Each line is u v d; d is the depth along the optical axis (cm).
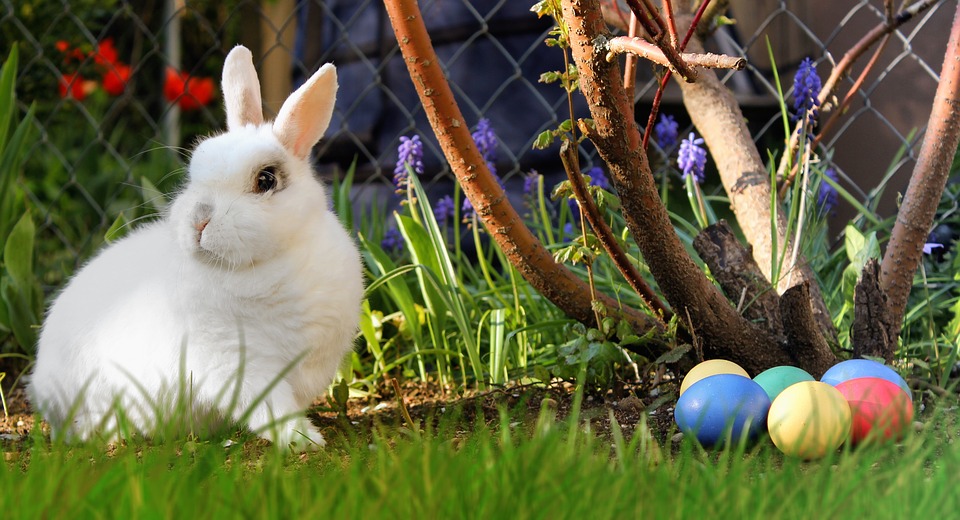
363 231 197
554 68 238
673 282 153
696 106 174
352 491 127
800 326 154
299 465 141
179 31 323
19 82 270
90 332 153
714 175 235
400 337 184
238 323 148
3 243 194
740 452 135
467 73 246
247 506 125
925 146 160
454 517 125
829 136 241
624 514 125
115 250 157
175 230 147
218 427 151
